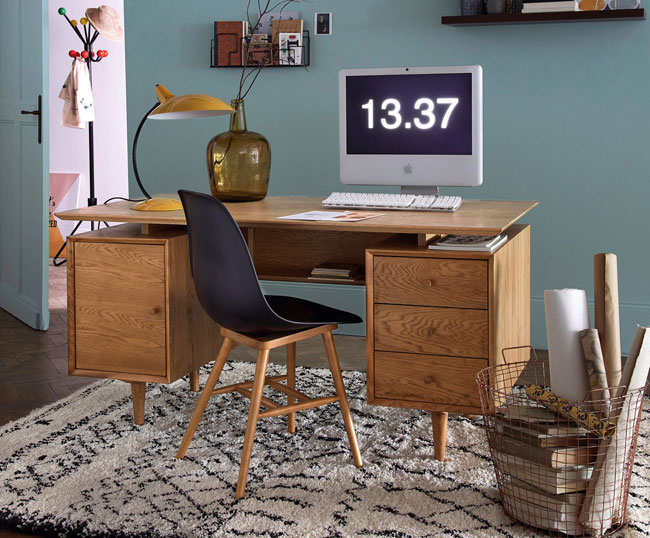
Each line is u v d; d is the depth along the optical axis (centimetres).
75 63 491
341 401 236
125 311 261
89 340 267
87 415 279
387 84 276
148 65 420
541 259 371
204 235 219
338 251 296
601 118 354
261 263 306
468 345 227
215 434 261
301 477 229
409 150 277
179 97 272
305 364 344
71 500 215
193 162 419
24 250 419
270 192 408
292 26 386
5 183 437
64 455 245
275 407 237
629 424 193
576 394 201
